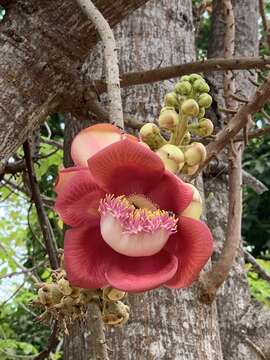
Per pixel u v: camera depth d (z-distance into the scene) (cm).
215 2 175
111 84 54
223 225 143
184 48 129
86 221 51
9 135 74
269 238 321
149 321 100
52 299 53
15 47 75
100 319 54
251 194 317
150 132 57
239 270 138
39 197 115
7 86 74
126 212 49
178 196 51
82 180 51
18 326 248
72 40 77
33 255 150
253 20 174
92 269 50
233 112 93
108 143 52
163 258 50
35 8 77
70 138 121
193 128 61
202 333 101
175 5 131
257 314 132
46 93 78
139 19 126
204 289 103
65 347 106
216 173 146
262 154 311
